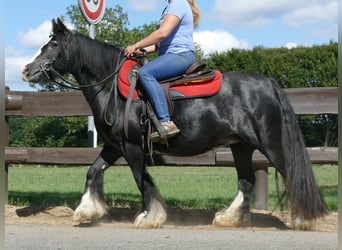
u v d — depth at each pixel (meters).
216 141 6.53
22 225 6.74
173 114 6.42
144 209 6.53
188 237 5.85
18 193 10.54
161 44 6.62
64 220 7.23
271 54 30.78
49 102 8.14
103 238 5.77
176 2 6.48
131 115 6.41
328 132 23.81
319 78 29.03
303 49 30.08
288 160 6.35
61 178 15.93
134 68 6.56
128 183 13.82
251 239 5.75
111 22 27.84
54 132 35.75
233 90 6.48
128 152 6.48
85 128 33.31
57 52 6.57
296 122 6.47
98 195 6.71
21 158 8.15
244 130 6.40
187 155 6.64
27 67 6.51
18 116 8.51
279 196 6.71
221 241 5.62
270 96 6.43
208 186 12.68
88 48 6.63
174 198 9.70
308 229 6.36
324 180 14.45
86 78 6.66
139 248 5.26
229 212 6.77
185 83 6.45
